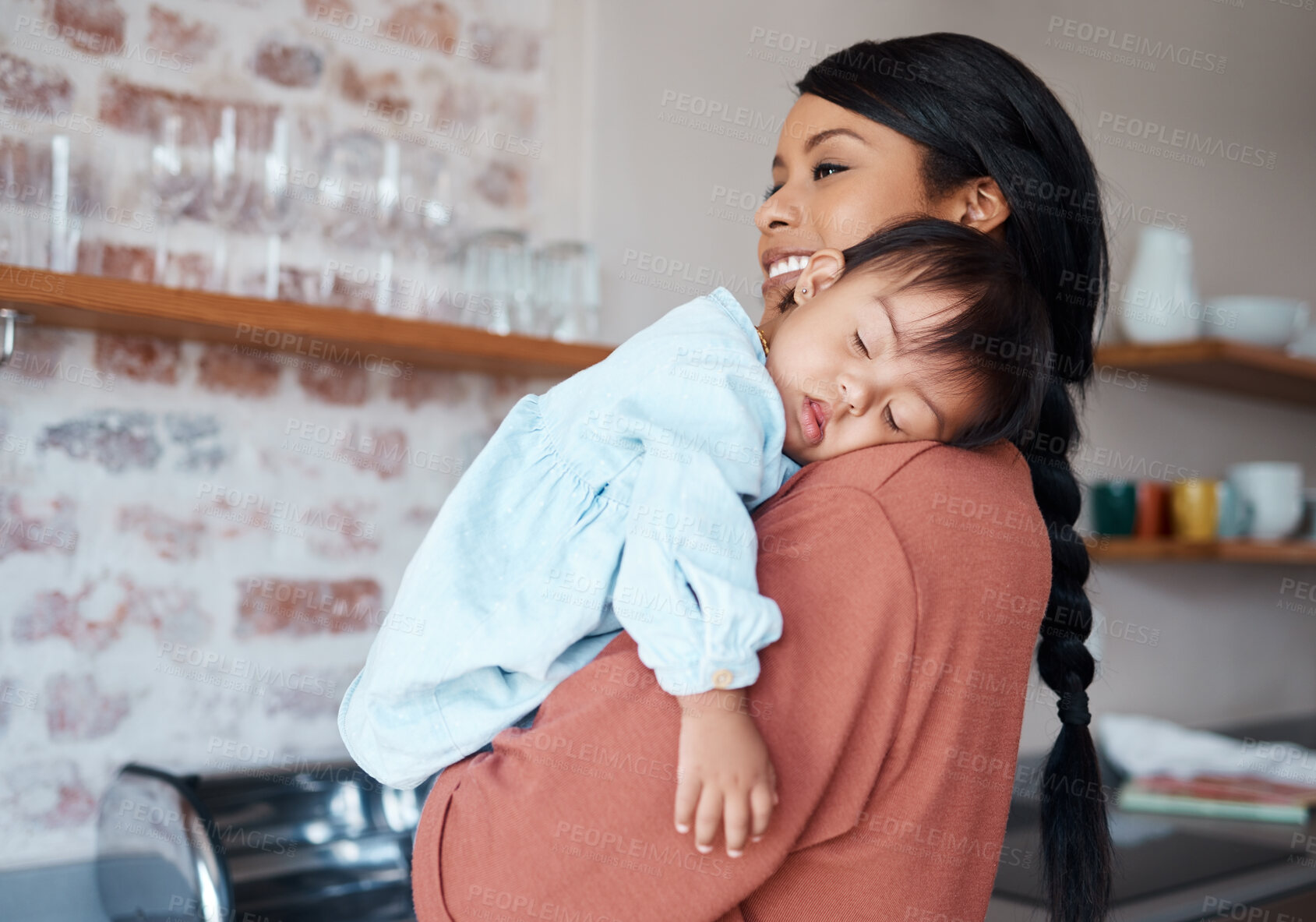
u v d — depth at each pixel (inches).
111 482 57.0
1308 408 117.4
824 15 86.8
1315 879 63.9
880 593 26.9
